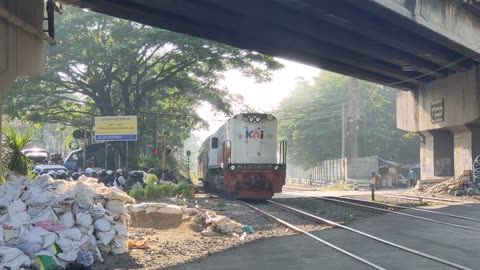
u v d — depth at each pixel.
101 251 10.65
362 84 64.31
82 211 10.57
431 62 29.19
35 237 8.91
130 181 28.14
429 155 35.31
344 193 39.56
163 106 45.53
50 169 28.12
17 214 9.64
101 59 35.69
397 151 65.94
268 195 28.00
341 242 12.89
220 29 22.52
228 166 27.56
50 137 81.62
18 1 13.11
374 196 30.06
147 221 15.28
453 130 32.41
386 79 33.97
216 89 41.41
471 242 12.65
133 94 41.69
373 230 15.26
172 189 26.27
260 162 27.75
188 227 15.12
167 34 34.53
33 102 37.44
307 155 68.38
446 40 23.66
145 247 11.92
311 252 11.48
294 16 20.16
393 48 26.03
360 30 21.36
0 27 12.57
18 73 13.86
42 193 10.37
